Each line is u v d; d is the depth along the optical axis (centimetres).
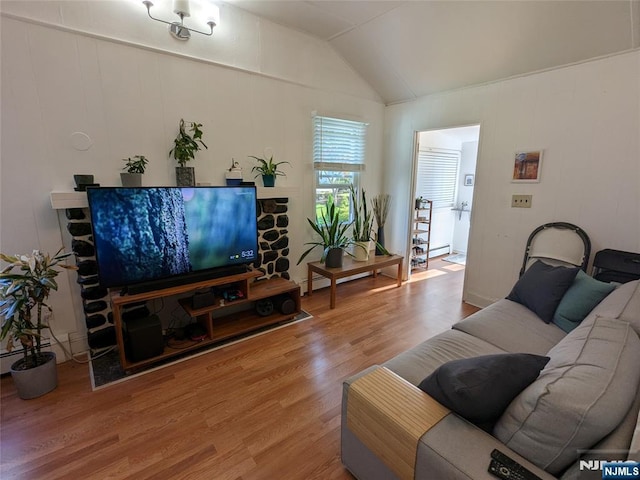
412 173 405
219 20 268
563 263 275
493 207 324
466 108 335
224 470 152
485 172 325
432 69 325
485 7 243
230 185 278
